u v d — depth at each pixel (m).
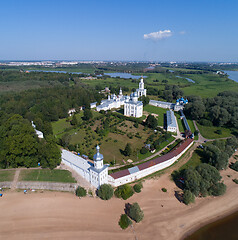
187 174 87.00
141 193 85.81
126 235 66.62
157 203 80.88
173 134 144.12
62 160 103.19
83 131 148.00
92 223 70.62
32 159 97.88
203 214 76.75
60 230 68.00
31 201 80.94
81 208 77.25
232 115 162.50
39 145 99.12
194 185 82.81
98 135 139.12
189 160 111.19
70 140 126.94
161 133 143.62
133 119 168.88
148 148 118.81
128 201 81.25
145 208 78.06
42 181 90.56
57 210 76.31
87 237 65.44
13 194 84.69
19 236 65.81
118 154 113.44
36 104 180.75
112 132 144.75
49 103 182.00
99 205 78.75
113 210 76.44
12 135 99.50
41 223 70.69
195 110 175.38
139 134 141.88
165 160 102.88
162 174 98.69
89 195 83.50
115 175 89.12
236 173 102.38
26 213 75.00
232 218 75.75
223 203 82.44
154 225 70.94
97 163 82.06
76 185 88.62
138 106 177.62
